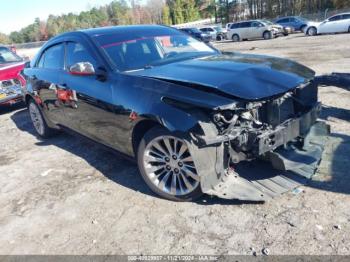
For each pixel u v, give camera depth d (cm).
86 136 478
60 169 474
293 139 369
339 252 261
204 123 306
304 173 357
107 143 429
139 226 323
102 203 370
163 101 329
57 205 379
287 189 336
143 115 340
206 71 351
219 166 329
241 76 333
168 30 502
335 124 500
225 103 301
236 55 441
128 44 438
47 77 525
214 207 335
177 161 341
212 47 500
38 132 626
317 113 389
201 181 323
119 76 385
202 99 307
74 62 466
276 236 286
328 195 331
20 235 336
